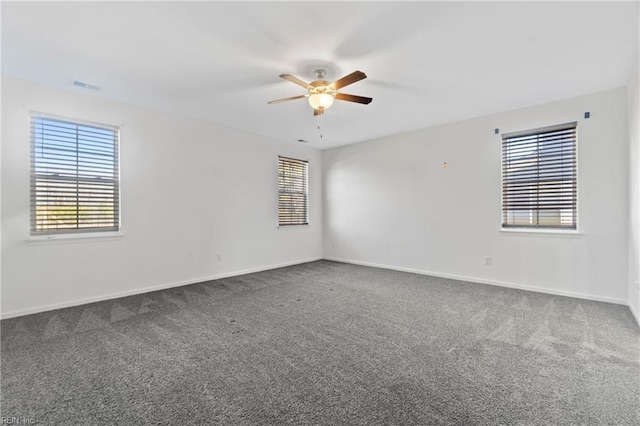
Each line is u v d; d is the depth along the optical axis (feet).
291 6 6.44
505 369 6.52
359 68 9.26
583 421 4.89
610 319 9.41
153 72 9.51
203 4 6.36
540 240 12.63
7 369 6.57
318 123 15.06
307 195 20.47
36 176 10.39
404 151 16.93
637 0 6.25
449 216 15.26
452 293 12.52
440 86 10.64
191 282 14.38
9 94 9.79
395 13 6.69
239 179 16.39
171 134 13.66
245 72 9.52
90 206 11.55
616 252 10.98
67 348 7.58
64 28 7.18
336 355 7.21
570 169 11.98
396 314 10.04
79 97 11.13
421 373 6.39
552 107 12.17
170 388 5.87
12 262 9.87
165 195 13.50
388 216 17.78
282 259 18.71
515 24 7.11
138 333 8.52
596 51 8.34
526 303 11.11
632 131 9.89
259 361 6.93
